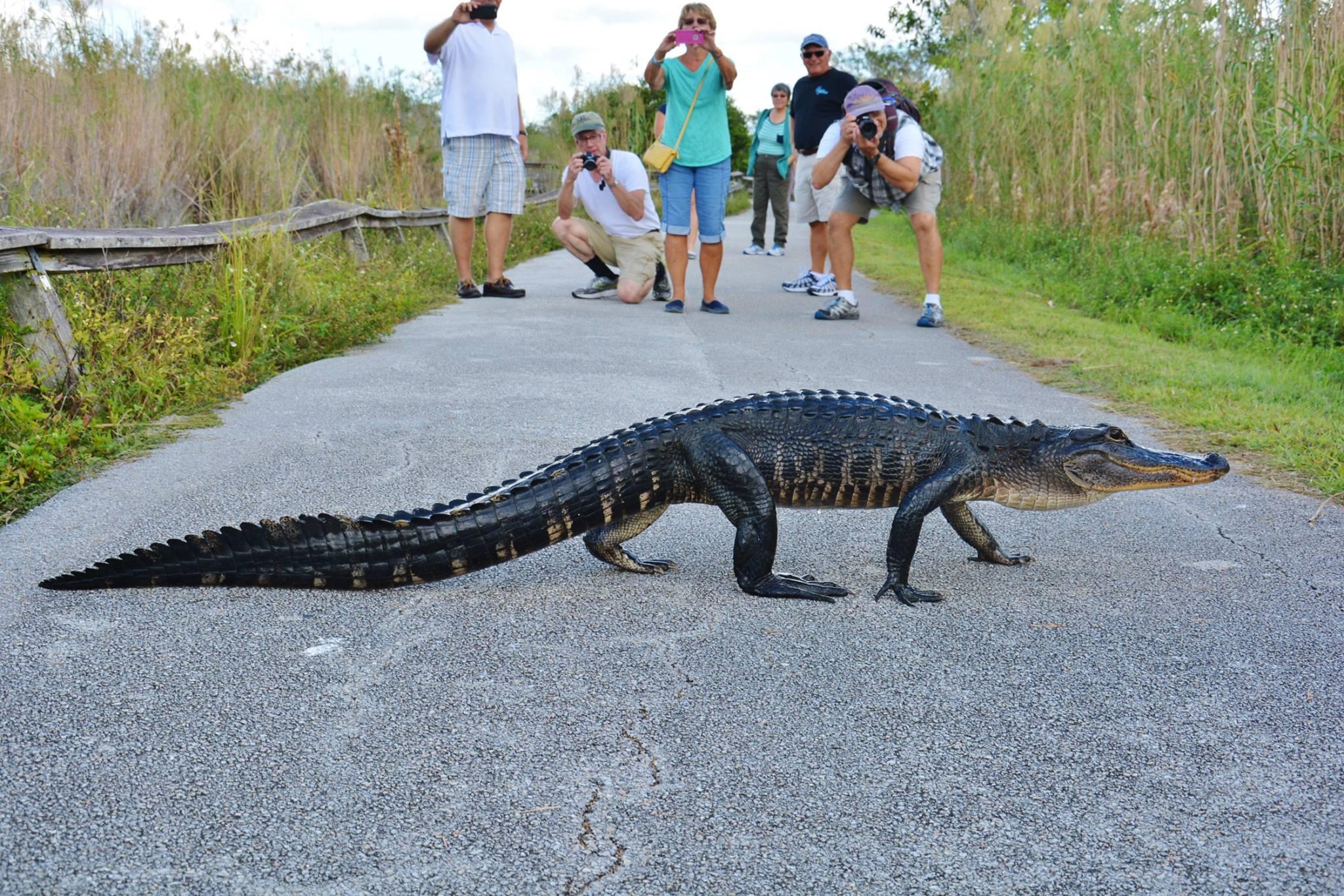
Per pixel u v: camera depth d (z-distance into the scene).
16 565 3.75
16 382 5.09
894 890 2.16
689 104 9.84
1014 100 17.70
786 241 18.73
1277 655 3.25
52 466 4.73
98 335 5.82
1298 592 3.76
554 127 23.11
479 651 3.23
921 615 3.57
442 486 4.73
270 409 6.01
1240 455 5.56
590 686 3.01
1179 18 12.67
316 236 10.08
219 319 7.02
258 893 2.12
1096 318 10.88
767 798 2.47
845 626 3.46
